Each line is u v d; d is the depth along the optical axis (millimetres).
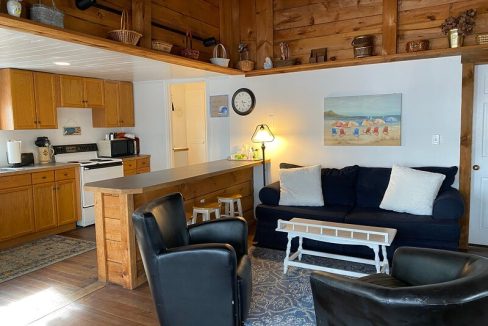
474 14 3807
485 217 4004
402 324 1438
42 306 2797
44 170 4531
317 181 4184
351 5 4496
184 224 2684
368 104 4379
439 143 4066
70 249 4094
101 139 5879
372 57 4254
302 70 4746
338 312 1643
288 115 4898
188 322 2221
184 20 4293
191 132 7977
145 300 2869
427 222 3357
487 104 3900
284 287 3029
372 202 4039
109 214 3102
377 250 2902
